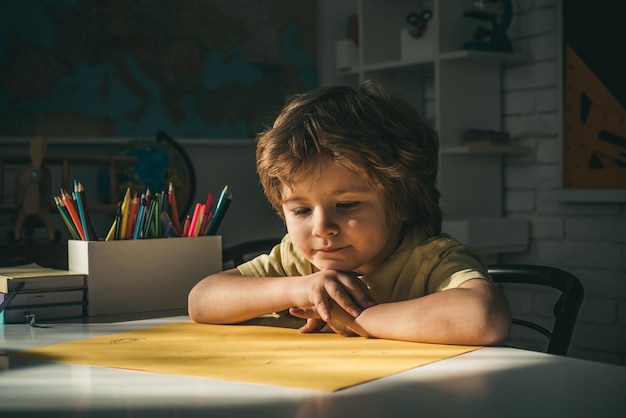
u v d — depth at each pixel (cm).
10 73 290
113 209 239
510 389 63
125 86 312
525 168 298
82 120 304
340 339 90
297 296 95
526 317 296
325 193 92
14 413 58
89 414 58
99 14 306
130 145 306
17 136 292
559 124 281
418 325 85
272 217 345
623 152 264
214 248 129
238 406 58
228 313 103
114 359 79
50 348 87
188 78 324
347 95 97
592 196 271
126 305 119
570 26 276
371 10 319
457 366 72
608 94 267
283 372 70
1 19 288
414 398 60
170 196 129
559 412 56
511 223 289
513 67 301
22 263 179
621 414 55
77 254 119
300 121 93
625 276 268
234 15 333
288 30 345
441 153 286
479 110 297
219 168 332
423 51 300
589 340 278
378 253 97
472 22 297
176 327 102
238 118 335
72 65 301
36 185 220
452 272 95
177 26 321
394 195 95
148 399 62
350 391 63
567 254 285
